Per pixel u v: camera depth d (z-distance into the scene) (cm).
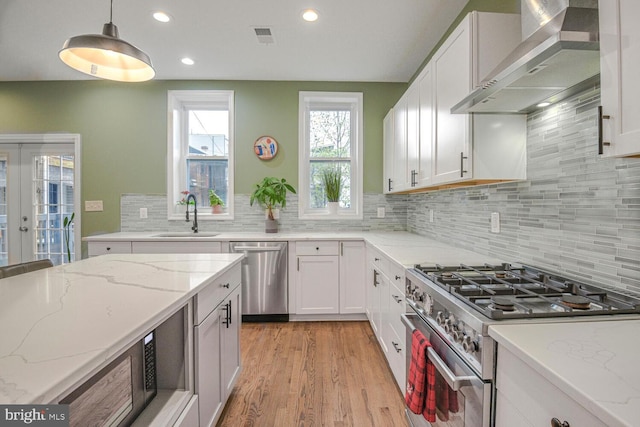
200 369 130
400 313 181
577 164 135
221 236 315
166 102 357
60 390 59
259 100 359
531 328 90
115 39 153
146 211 359
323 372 221
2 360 66
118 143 358
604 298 112
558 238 146
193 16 237
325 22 246
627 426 50
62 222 367
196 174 377
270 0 219
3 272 149
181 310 123
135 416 104
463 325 105
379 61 311
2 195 362
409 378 139
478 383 94
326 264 309
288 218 361
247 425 169
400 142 288
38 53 293
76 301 105
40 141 357
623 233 115
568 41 91
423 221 315
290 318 314
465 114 165
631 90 81
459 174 171
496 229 193
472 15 157
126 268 159
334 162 377
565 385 62
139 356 107
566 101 140
